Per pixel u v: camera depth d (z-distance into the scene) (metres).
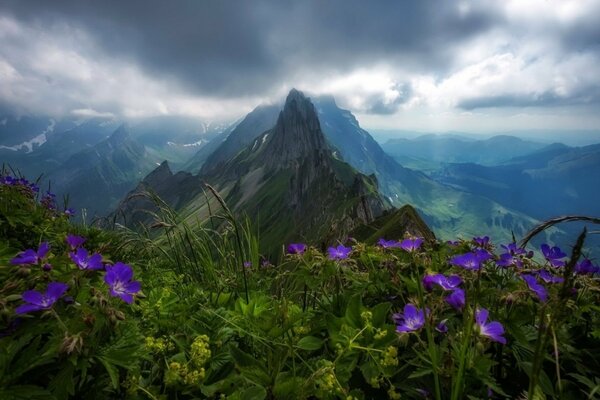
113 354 0.28
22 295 0.26
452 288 0.36
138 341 0.31
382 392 0.35
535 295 0.34
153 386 0.31
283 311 0.37
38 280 0.31
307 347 0.35
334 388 0.30
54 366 0.27
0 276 0.33
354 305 0.37
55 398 0.24
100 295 0.27
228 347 0.36
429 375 0.34
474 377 0.29
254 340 0.39
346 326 0.35
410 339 0.37
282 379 0.31
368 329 0.34
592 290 0.39
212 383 0.33
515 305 0.36
